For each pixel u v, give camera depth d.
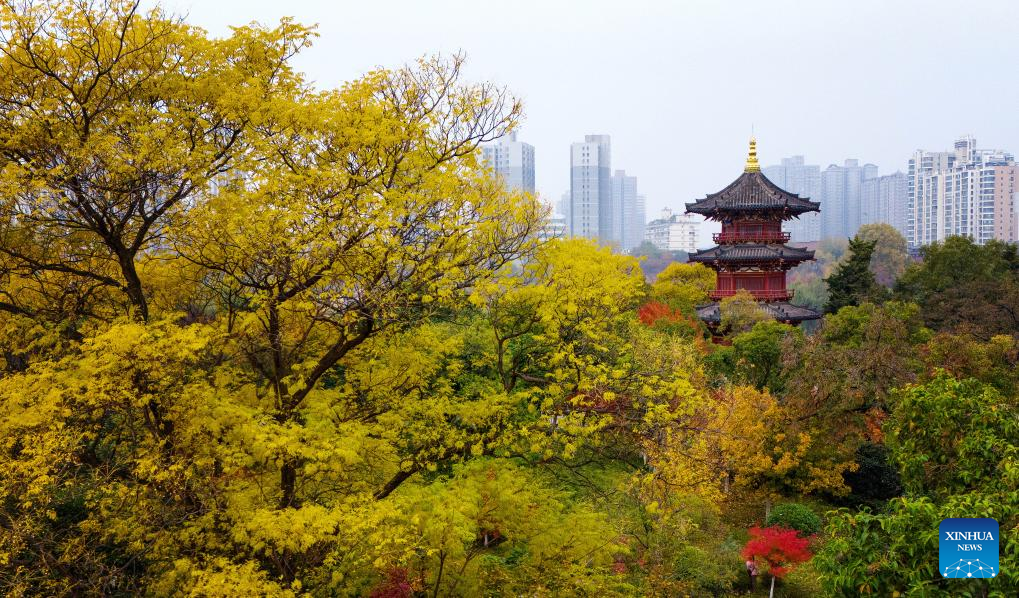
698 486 19.94
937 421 12.20
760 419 26.53
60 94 12.70
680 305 54.38
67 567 12.13
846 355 28.59
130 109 12.97
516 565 17.36
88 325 13.05
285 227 11.90
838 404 27.66
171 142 12.16
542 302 14.49
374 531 11.70
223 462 11.80
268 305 12.76
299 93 14.18
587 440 14.37
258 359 15.91
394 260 12.37
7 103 12.36
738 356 35.25
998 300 47.38
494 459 14.53
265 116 12.70
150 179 12.44
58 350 13.45
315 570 12.86
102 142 11.77
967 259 55.94
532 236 14.63
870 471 30.23
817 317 52.78
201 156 12.98
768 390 31.86
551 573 14.24
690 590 19.31
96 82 12.59
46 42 12.39
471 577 14.00
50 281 14.30
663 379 14.77
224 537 12.29
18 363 14.95
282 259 12.23
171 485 11.58
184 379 12.84
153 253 15.31
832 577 9.81
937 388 12.79
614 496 17.44
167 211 14.02
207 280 15.59
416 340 15.02
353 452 11.30
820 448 27.27
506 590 14.51
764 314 47.69
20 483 10.58
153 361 10.89
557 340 14.81
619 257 16.20
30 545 12.10
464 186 13.46
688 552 20.02
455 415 15.47
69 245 14.41
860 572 9.39
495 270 13.94
